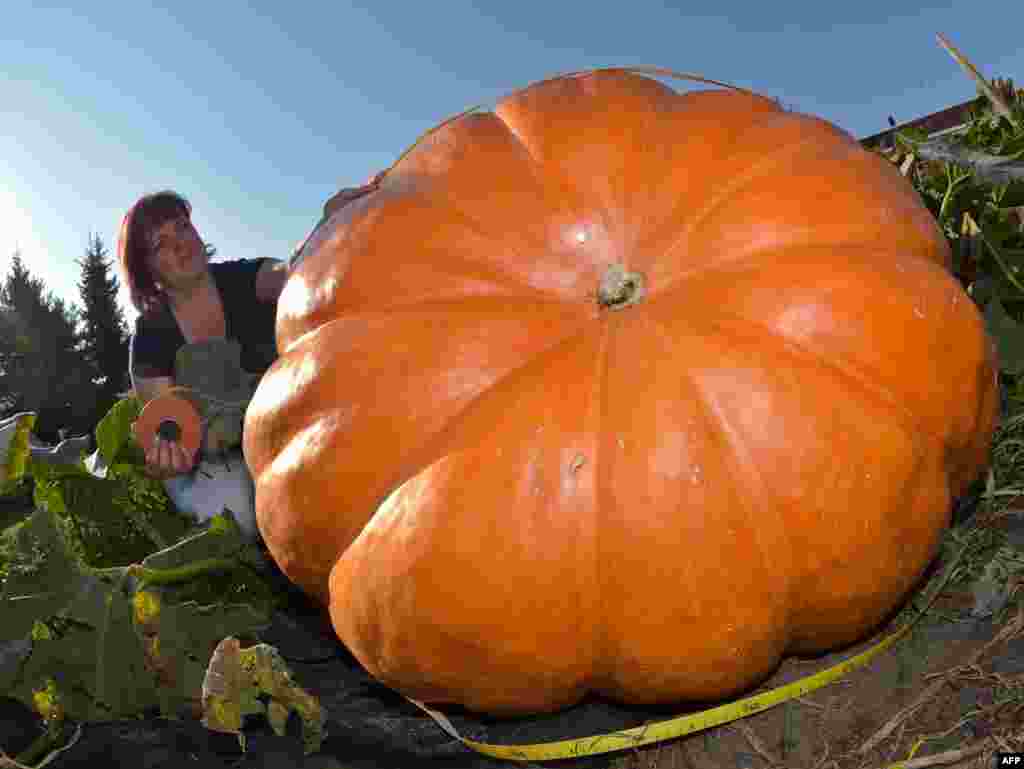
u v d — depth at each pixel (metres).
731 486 1.49
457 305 1.69
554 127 1.83
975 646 1.73
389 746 1.82
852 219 1.69
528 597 1.49
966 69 2.80
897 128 2.90
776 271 1.60
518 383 1.58
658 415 1.50
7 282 32.00
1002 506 2.00
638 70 2.05
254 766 1.74
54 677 1.83
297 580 1.80
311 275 1.86
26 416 2.35
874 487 1.52
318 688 2.05
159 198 3.33
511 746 1.70
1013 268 2.29
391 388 1.62
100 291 33.31
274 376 1.81
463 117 1.99
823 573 1.53
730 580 1.49
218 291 3.44
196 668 1.87
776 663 1.67
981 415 1.71
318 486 1.65
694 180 1.74
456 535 1.49
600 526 1.49
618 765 1.79
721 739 1.73
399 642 1.56
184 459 2.59
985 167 2.42
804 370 1.54
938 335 1.61
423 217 1.77
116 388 31.97
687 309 1.60
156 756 1.76
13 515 2.42
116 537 2.54
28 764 1.75
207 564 2.06
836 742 1.64
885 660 1.76
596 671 1.60
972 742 1.56
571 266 1.69
